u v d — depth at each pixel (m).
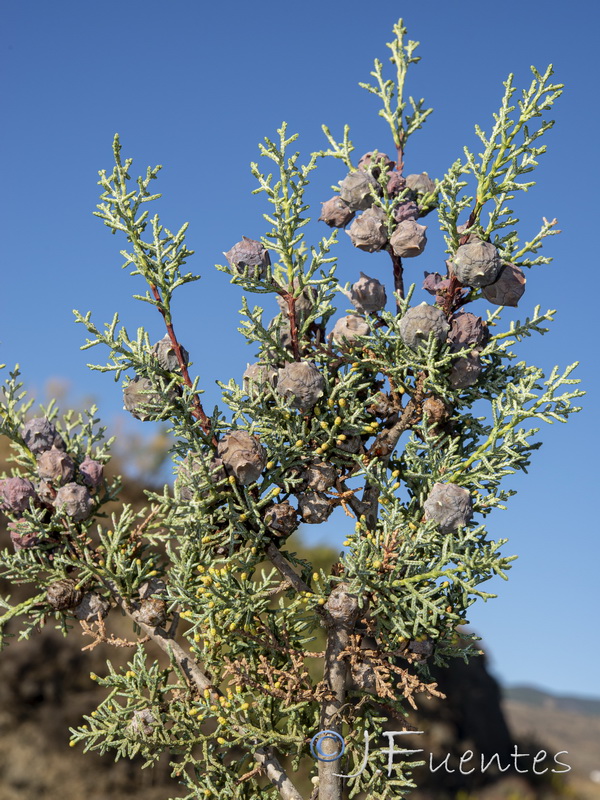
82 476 0.43
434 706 1.83
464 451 0.40
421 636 0.37
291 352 0.40
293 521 0.38
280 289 0.39
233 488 0.37
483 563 0.34
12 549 1.14
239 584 0.38
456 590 0.38
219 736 0.40
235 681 0.38
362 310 0.39
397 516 0.36
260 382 0.38
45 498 0.42
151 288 0.38
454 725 1.83
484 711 1.91
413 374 0.40
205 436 0.38
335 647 0.38
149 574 0.41
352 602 0.37
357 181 0.40
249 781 0.41
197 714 0.40
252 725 0.39
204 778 0.40
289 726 0.39
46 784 1.09
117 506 0.95
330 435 0.38
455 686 1.89
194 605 0.38
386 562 0.36
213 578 0.37
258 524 0.38
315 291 0.40
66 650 1.29
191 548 0.39
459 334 0.37
